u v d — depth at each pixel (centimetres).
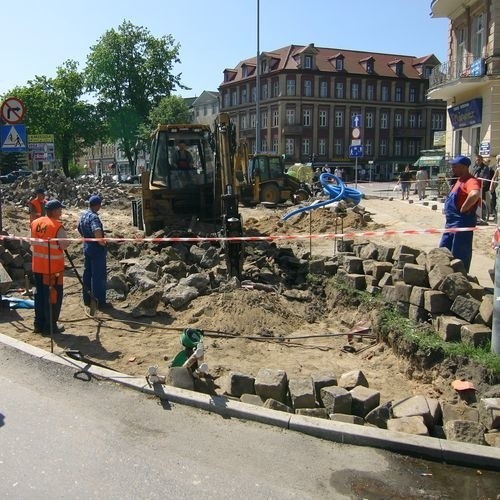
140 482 403
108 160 10906
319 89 7681
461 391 558
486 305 620
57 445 454
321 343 726
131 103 6550
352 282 870
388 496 395
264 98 7950
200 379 575
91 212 854
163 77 6612
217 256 1089
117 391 559
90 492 389
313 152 7712
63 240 731
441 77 2686
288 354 685
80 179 3659
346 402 518
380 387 598
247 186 2470
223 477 411
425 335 643
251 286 926
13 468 419
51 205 736
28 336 744
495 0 2145
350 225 1714
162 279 952
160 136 1384
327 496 392
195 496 387
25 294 950
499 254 572
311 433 479
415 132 8156
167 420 500
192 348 599
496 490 407
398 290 734
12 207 2134
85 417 504
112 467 422
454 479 420
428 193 2944
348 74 7762
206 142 1391
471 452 439
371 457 446
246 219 2036
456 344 614
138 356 665
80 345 706
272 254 1174
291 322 803
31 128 6531
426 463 441
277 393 540
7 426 485
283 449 454
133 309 827
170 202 1393
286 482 407
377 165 7981
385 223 1730
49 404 530
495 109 2180
